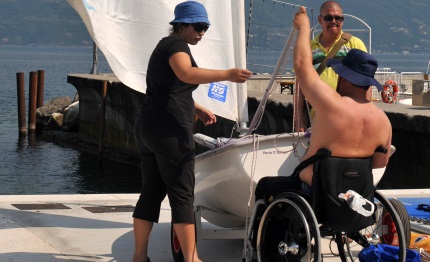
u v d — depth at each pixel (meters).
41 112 34.28
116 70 7.64
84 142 29.16
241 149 6.24
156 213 6.18
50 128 32.88
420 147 14.16
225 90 7.67
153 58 5.91
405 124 14.34
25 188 22.23
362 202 5.22
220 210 6.82
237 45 7.76
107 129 26.80
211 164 6.54
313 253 5.39
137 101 24.72
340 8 7.13
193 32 5.92
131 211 8.65
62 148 29.56
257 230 5.68
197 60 7.75
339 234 5.78
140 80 7.77
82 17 7.41
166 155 5.87
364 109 5.37
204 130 21.20
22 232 7.49
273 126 18.28
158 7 7.68
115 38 7.62
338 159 5.31
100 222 8.05
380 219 6.51
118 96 25.98
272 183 5.61
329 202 5.29
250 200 6.21
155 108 5.88
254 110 19.06
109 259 6.65
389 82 21.16
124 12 7.62
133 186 23.31
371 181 5.44
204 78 5.68
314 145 5.39
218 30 7.75
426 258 6.33
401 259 5.44
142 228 6.19
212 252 7.05
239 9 7.73
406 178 14.46
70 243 7.16
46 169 25.17
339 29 7.13
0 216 8.18
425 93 16.27
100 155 26.19
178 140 5.86
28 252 6.78
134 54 7.73
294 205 5.25
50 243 7.12
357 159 5.36
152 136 5.88
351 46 7.13
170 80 5.86
